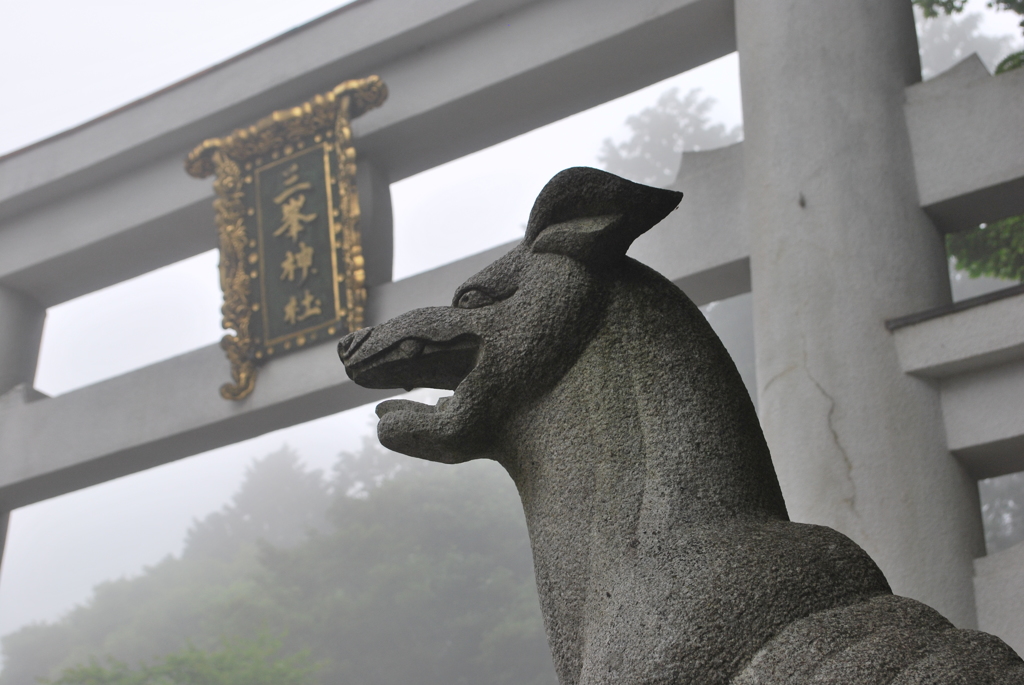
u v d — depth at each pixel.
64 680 14.27
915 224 4.77
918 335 4.41
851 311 4.54
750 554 1.37
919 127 4.99
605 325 1.62
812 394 4.43
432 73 6.98
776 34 5.30
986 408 4.27
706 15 6.19
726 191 5.74
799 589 1.32
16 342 8.23
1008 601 3.84
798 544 1.38
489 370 1.64
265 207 6.98
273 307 6.86
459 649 18.14
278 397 6.77
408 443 1.71
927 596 3.93
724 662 1.28
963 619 3.88
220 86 7.64
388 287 6.82
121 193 7.96
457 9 6.88
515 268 1.69
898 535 4.04
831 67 5.12
